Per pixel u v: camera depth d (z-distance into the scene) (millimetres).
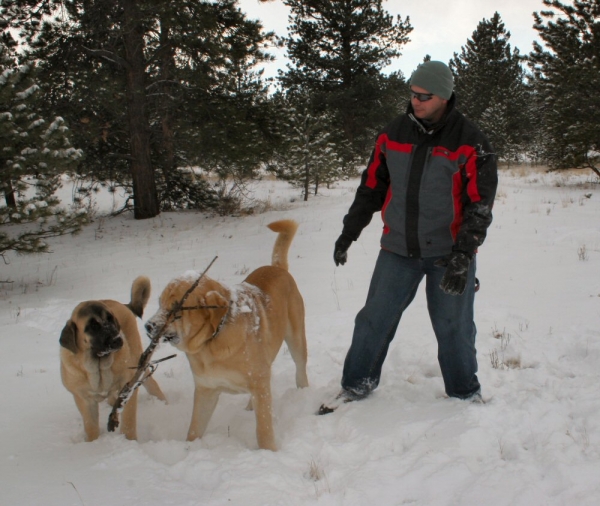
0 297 9086
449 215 3623
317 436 3477
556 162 21094
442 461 2943
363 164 30953
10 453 3363
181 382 4816
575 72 19375
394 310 3904
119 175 17906
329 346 5340
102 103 14523
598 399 3605
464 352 3771
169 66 15734
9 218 9203
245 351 3301
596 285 6695
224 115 15750
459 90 42906
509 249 9305
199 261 10672
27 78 9906
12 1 13602
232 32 15688
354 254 10016
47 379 4828
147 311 7180
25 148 9539
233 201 17891
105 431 3873
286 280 4176
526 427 3316
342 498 2660
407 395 4098
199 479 2910
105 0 13906
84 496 2695
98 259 11953
